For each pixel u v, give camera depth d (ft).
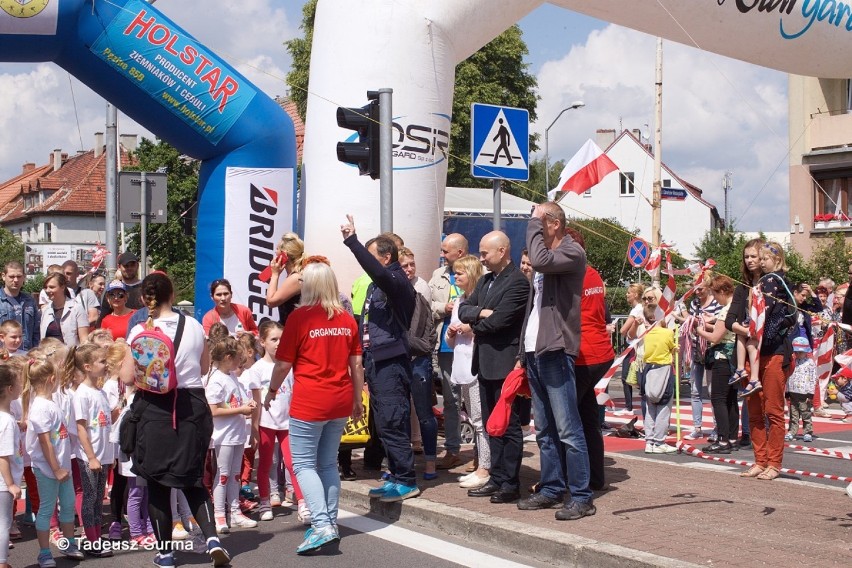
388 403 23.59
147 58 33.76
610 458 30.42
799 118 98.32
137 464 19.07
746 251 27.27
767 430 26.35
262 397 24.06
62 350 21.24
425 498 23.53
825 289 50.75
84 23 32.78
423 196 34.04
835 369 26.58
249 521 23.11
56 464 20.08
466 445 33.47
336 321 20.83
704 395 57.47
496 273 23.29
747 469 28.50
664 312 33.60
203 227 36.32
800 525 19.99
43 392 20.12
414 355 26.17
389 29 33.60
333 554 19.98
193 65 34.50
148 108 34.68
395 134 33.58
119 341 23.52
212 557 19.30
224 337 22.90
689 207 187.42
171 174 85.87
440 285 29.04
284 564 19.33
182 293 81.97
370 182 33.83
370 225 33.86
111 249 48.91
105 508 26.21
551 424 21.90
